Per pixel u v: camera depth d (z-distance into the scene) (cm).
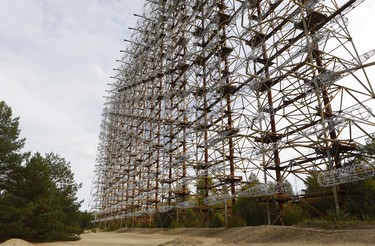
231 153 3234
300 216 2241
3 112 2898
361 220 1652
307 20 2406
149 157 5484
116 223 7469
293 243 1551
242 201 2767
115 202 8119
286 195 2303
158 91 5566
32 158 2700
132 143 7000
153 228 4400
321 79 2047
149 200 5003
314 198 2339
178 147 4388
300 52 2241
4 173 2789
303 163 2314
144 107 6331
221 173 3338
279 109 2719
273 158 2514
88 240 2941
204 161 3734
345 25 2242
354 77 1975
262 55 2914
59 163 3325
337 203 1789
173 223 3884
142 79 6334
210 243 2023
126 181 6869
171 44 5047
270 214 2469
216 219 3069
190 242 2014
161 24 5459
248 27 2869
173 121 4644
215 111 3375
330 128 1955
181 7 4997
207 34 3916
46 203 2573
